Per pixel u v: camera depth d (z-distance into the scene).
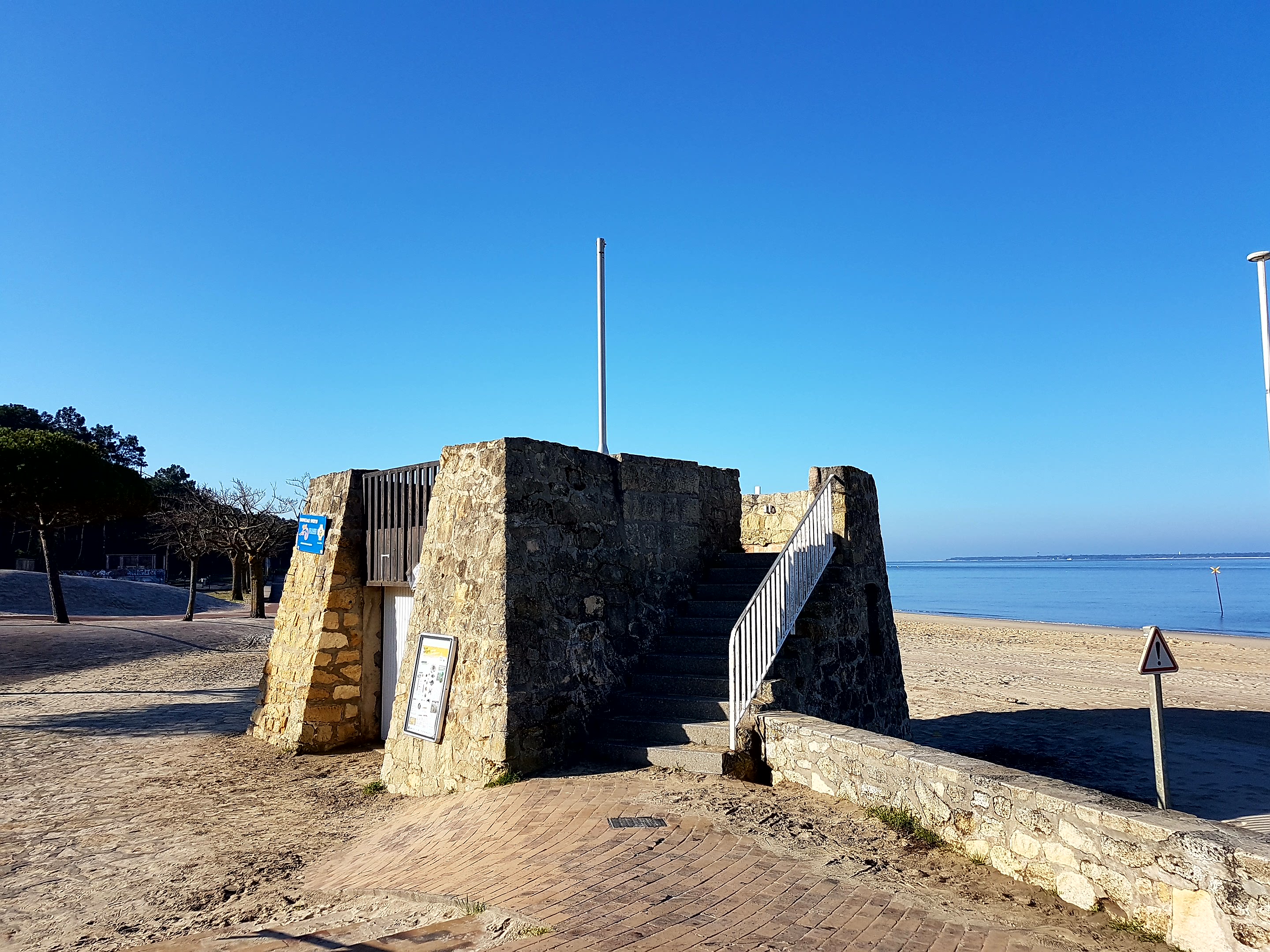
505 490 8.07
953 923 4.17
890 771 5.81
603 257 13.06
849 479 10.75
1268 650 26.88
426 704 8.49
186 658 21.67
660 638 9.51
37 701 15.51
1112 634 33.25
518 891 4.68
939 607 62.09
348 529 11.34
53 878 6.16
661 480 10.22
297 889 5.79
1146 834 4.11
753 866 4.93
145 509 24.64
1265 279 14.48
